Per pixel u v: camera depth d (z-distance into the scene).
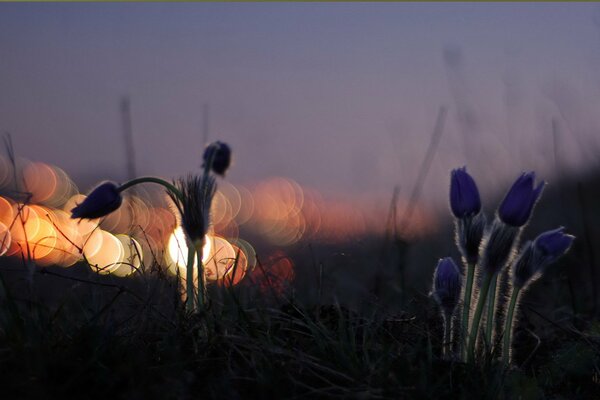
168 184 0.94
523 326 1.03
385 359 0.89
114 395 0.83
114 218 1.30
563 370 0.95
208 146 0.97
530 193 0.88
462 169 0.91
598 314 1.11
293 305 0.96
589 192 1.48
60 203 1.64
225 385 0.84
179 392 0.83
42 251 1.19
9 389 0.81
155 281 0.99
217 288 1.03
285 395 0.85
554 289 1.17
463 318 0.91
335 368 0.88
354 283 1.22
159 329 0.93
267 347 0.88
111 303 0.90
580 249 1.27
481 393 0.87
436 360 0.90
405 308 1.00
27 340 0.86
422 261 1.38
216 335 0.90
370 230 1.58
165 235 1.15
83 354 0.86
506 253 0.89
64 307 0.98
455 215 0.91
